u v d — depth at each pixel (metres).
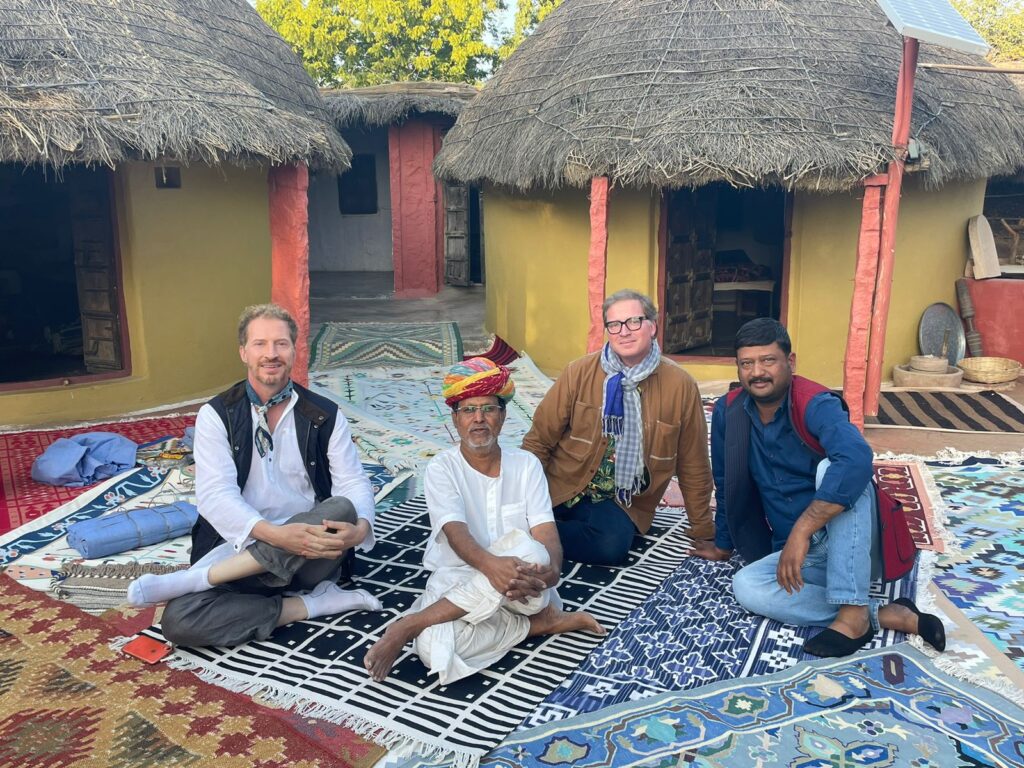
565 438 4.01
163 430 6.37
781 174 5.86
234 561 3.22
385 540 4.27
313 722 2.81
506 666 3.14
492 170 7.52
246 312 3.38
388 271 15.62
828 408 3.28
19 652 3.23
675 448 3.92
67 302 9.32
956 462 5.48
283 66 8.25
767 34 6.70
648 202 7.62
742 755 2.64
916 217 7.59
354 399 7.26
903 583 3.81
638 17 7.20
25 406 6.45
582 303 8.20
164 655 3.21
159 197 6.92
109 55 5.82
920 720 2.81
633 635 3.37
